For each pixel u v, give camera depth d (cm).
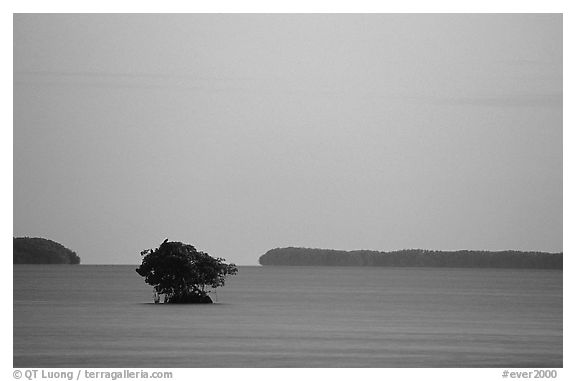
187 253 10375
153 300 12675
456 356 6644
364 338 7719
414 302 13800
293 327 8631
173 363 6244
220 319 9181
